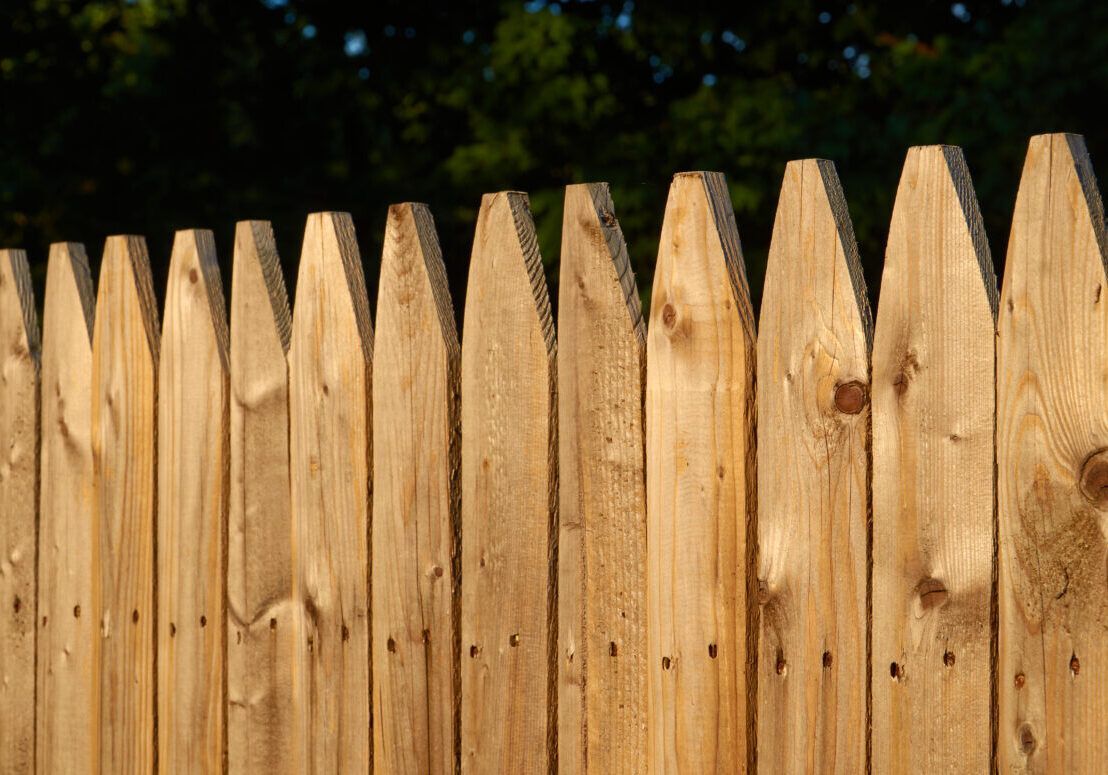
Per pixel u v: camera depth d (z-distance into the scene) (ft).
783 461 5.51
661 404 5.81
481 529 6.36
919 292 5.20
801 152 37.65
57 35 35.55
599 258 5.98
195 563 7.42
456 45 43.91
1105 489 4.81
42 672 8.29
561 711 6.15
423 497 6.51
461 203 41.16
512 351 6.23
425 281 6.48
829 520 5.41
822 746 5.45
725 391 5.64
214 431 7.30
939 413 5.16
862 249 35.22
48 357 8.16
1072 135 4.93
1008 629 5.03
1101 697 4.83
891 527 5.27
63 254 8.08
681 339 5.75
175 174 36.14
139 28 43.86
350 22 43.52
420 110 44.55
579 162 41.04
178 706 7.52
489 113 42.22
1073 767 4.90
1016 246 5.00
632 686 5.93
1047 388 4.92
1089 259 4.83
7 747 8.53
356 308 6.71
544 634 6.17
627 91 45.03
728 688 5.66
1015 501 5.00
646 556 5.88
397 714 6.64
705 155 39.04
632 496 5.90
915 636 5.23
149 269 7.70
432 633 6.51
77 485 8.02
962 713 5.13
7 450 8.45
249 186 37.65
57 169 35.53
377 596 6.69
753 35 44.24
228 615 7.30
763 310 5.55
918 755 5.23
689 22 43.29
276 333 7.04
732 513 5.64
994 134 34.99
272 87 40.14
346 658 6.82
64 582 8.13
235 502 7.24
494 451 6.30
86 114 35.78
